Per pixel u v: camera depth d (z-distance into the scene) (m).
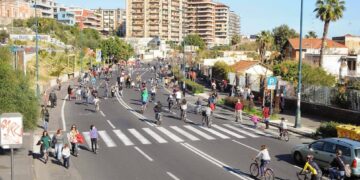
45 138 22.53
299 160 22.30
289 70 52.78
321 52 63.22
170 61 143.25
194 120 36.66
